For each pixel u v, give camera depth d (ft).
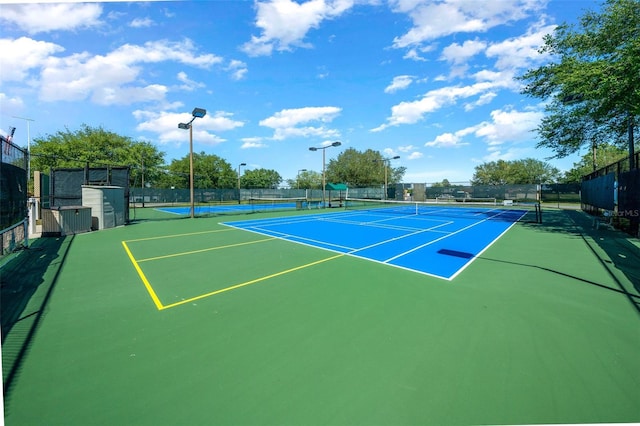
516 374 10.32
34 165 117.60
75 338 12.98
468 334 13.17
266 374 10.43
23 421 8.30
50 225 41.01
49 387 9.75
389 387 9.71
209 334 13.33
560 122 53.47
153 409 8.77
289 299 17.49
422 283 20.35
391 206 113.80
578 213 77.10
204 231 46.68
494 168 224.53
